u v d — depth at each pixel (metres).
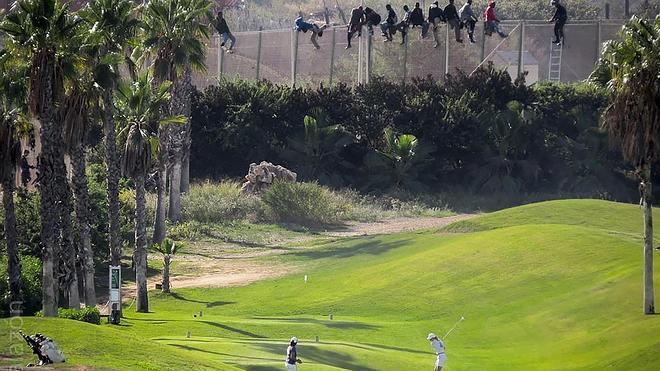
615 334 173.00
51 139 180.62
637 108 182.88
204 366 129.50
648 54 182.62
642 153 184.12
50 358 113.38
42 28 176.25
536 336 182.75
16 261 198.75
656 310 184.38
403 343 181.88
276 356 153.75
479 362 165.88
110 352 127.38
